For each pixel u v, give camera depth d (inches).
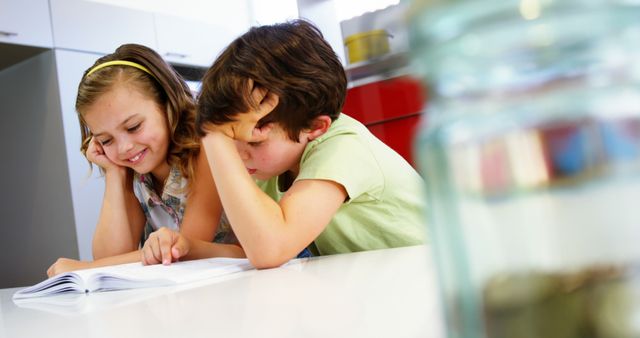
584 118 6.2
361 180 37.5
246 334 14.1
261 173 38.5
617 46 6.2
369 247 41.8
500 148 6.6
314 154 37.4
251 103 34.6
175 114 49.9
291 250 32.5
